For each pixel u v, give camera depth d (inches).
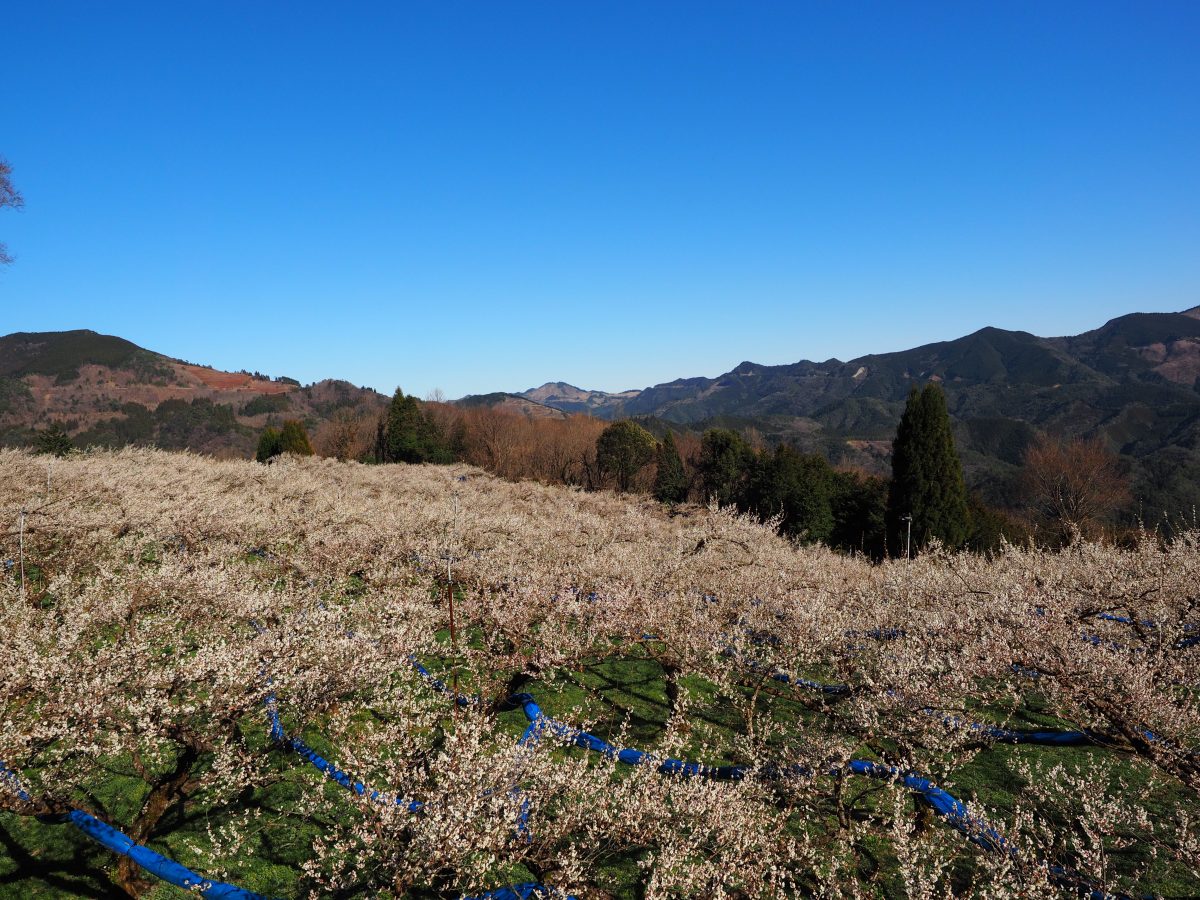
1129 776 297.0
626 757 298.2
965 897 198.4
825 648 344.2
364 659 241.8
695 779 203.3
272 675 224.1
